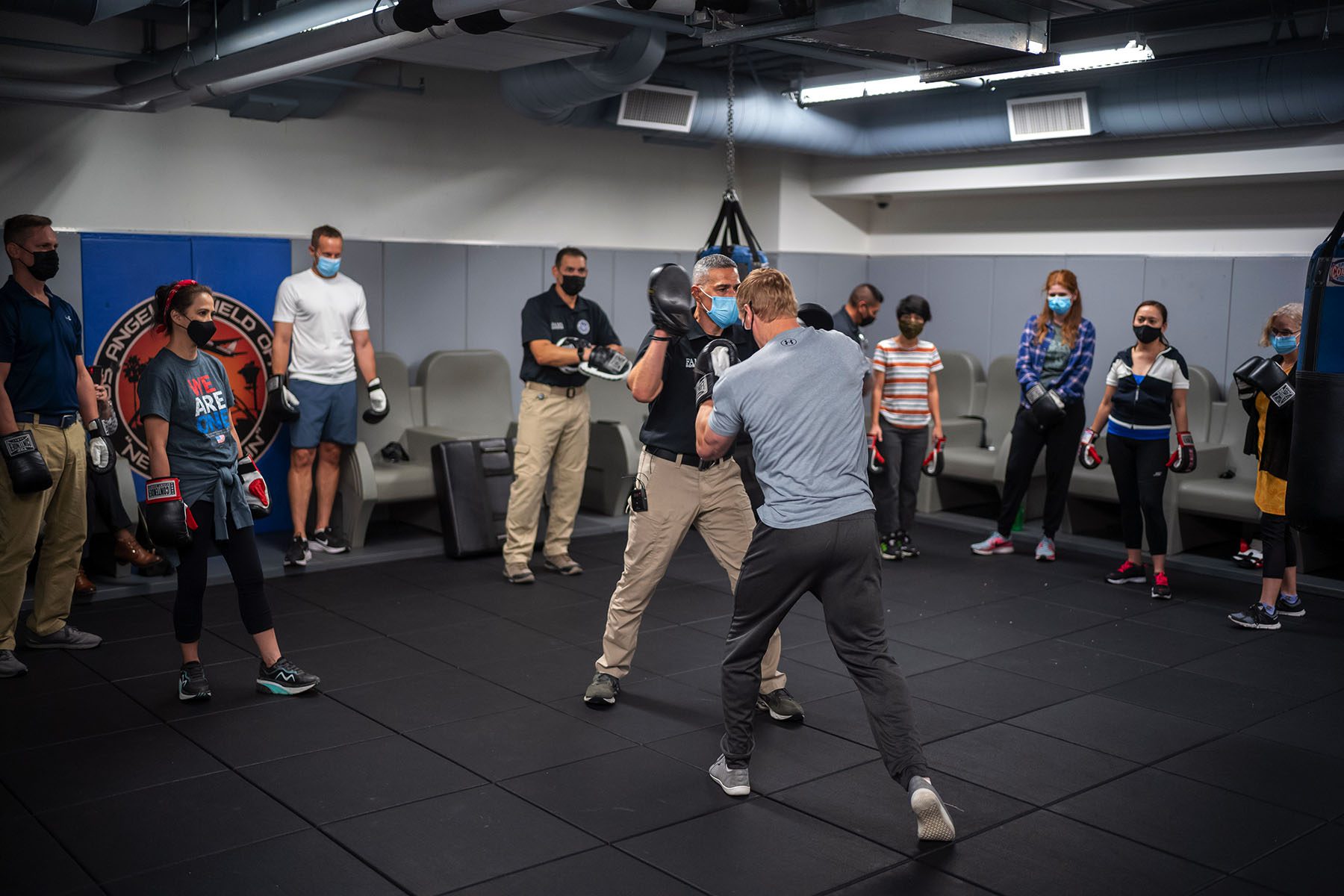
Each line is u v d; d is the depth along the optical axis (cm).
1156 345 599
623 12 521
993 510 834
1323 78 590
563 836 325
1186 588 625
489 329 796
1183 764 385
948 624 553
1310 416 313
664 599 593
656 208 889
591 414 811
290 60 484
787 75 789
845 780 366
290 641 509
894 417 673
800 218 919
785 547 326
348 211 738
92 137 643
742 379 333
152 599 572
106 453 509
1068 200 834
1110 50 541
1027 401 669
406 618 548
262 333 698
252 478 430
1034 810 347
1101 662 496
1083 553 707
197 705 429
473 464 681
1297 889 300
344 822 333
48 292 470
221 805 344
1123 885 301
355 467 662
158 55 621
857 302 641
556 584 618
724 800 351
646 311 875
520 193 812
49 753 382
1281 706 443
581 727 411
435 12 403
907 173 856
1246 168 685
